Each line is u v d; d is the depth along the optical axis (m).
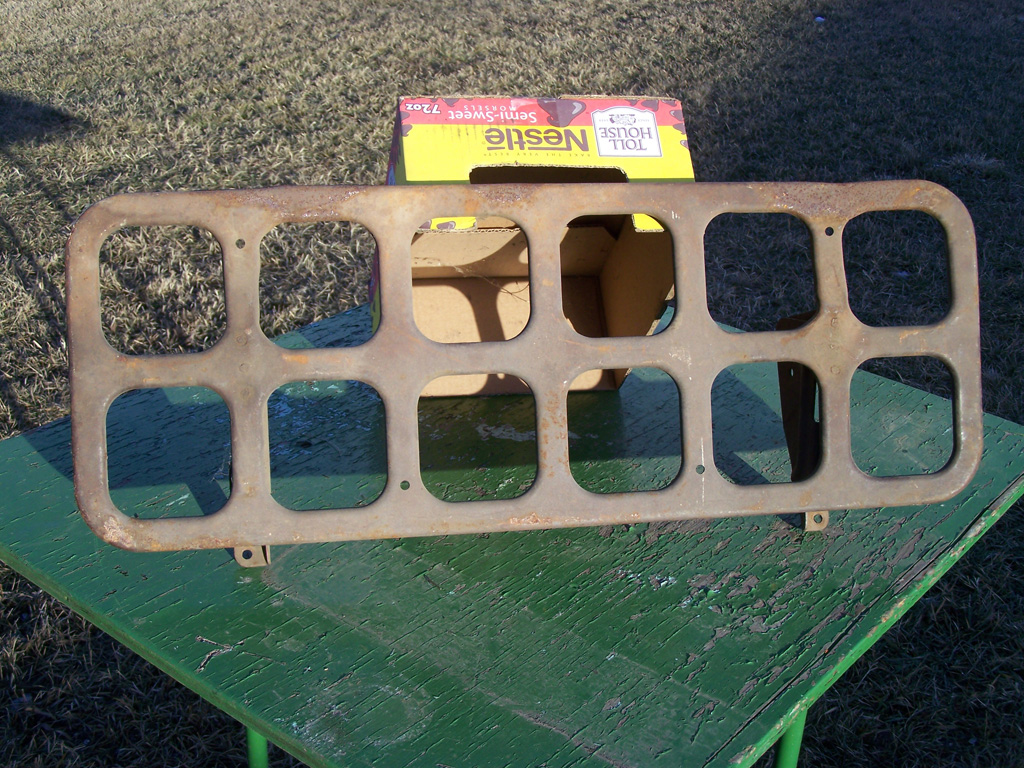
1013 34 11.06
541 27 11.59
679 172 2.00
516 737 1.25
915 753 2.45
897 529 1.75
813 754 2.46
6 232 5.93
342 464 2.06
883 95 8.99
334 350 1.53
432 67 9.98
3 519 1.81
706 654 1.41
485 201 1.55
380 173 7.03
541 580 1.62
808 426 1.78
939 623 2.85
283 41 11.07
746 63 10.05
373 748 1.23
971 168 7.31
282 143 7.75
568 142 1.99
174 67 10.09
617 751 1.22
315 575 1.63
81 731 2.51
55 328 4.73
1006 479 1.93
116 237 5.79
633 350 1.57
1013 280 5.39
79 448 1.47
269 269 5.52
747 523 1.79
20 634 2.81
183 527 1.50
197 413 2.31
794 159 7.43
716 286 5.36
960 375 1.62
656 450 2.15
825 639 1.44
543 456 1.56
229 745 2.48
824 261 1.60
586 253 2.56
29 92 9.27
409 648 1.43
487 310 2.56
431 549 1.72
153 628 1.48
